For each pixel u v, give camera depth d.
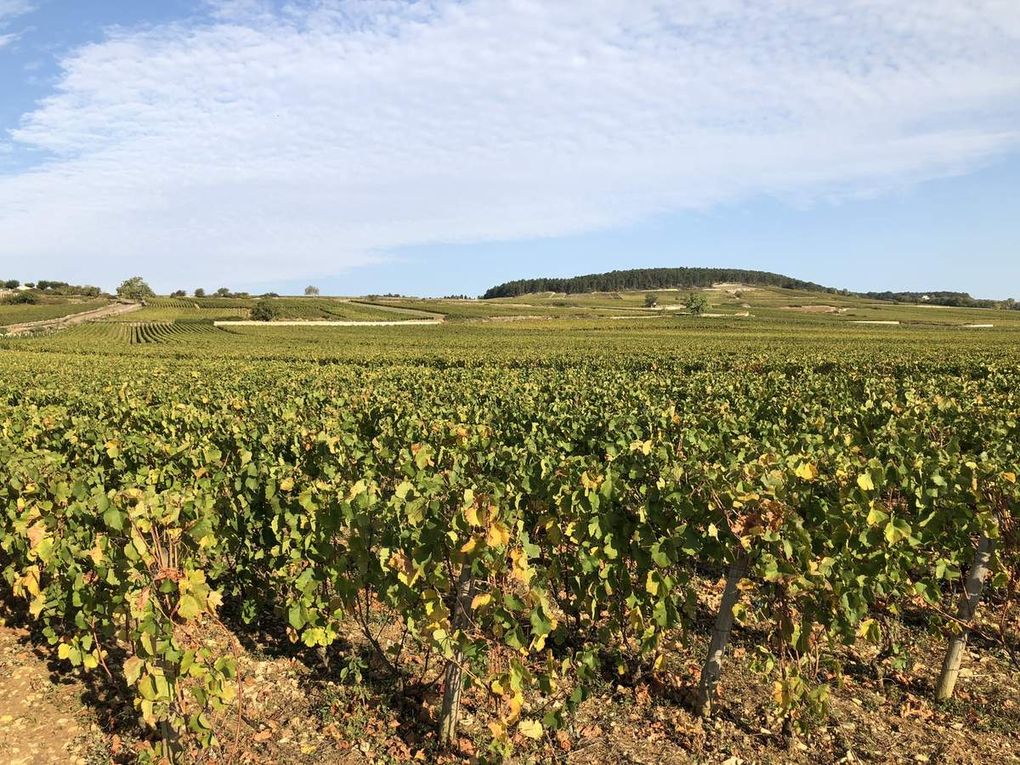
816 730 5.19
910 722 5.32
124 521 4.79
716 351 42.06
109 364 32.88
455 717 4.92
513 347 51.00
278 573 5.98
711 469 5.60
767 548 4.97
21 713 5.32
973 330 78.62
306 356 43.44
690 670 5.95
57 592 5.34
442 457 7.48
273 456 7.80
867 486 5.43
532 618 4.67
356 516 5.18
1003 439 8.69
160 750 4.55
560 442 8.28
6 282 188.00
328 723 5.21
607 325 91.31
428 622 4.89
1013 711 5.45
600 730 5.18
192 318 115.50
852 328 83.50
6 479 6.06
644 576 5.44
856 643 6.43
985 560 5.61
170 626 4.57
